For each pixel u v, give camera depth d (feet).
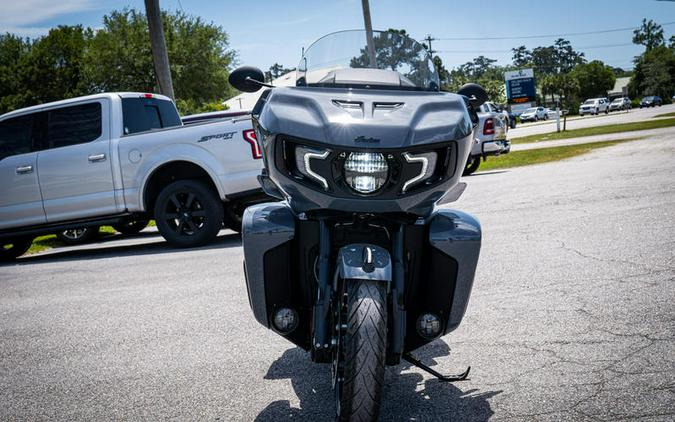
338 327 9.87
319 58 12.93
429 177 10.33
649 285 17.47
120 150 30.71
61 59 211.82
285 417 11.14
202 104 142.92
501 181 46.50
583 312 15.71
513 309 16.40
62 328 17.95
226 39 147.02
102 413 11.84
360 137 9.81
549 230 26.32
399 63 12.91
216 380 13.08
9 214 32.09
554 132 121.60
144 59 138.92
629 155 55.26
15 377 14.17
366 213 10.53
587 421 10.25
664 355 12.66
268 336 15.79
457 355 13.60
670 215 26.86
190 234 30.40
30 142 32.01
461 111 10.84
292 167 10.51
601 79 421.18
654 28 508.53
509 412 10.78
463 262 11.08
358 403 9.10
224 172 29.58
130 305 19.89
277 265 11.11
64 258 32.96
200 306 19.03
